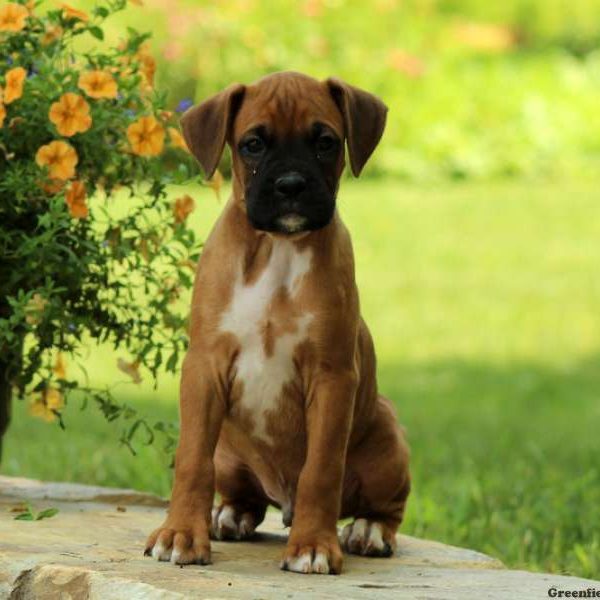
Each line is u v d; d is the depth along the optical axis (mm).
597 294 27625
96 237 10008
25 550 7938
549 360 23609
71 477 14367
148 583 7145
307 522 8094
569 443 17375
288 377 8391
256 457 8922
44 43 9820
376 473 9031
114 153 9797
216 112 8406
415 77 37500
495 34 45031
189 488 8102
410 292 27688
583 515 12750
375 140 8555
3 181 9414
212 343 8367
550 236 31656
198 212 28609
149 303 10078
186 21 34094
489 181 36812
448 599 7293
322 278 8281
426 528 12383
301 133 8195
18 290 9547
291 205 7984
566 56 43875
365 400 8914
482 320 26016
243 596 6973
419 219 32812
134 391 20531
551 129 38312
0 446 10445
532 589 7750
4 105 9422
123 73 9953
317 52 36375
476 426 18672
